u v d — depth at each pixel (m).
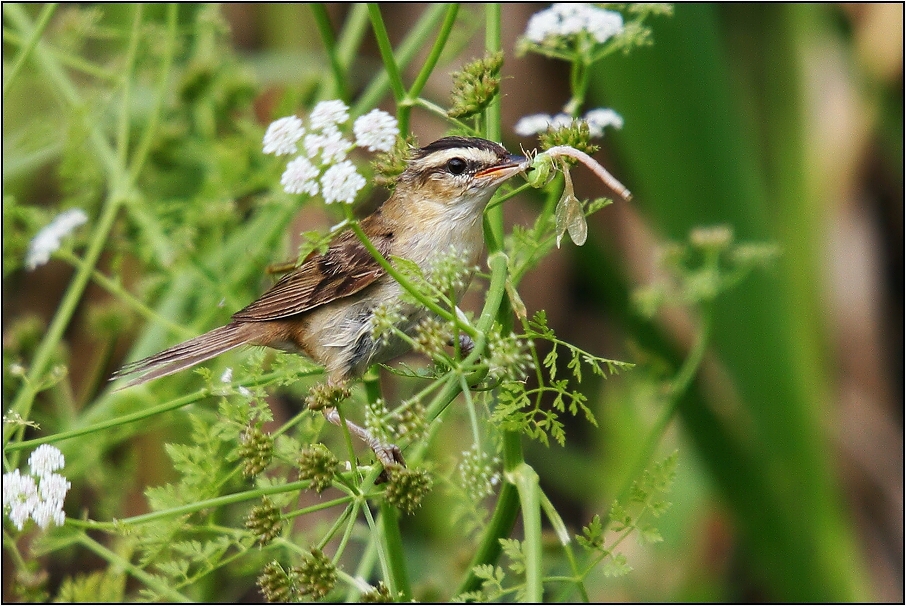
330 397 6.17
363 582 6.43
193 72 11.46
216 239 10.74
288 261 9.34
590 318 14.28
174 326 9.73
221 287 10.33
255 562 8.61
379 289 8.88
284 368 7.63
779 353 11.43
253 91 11.78
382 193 11.61
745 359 11.48
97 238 9.90
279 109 11.55
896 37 13.35
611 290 12.34
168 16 11.07
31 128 11.40
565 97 13.99
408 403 6.09
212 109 11.66
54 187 13.95
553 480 13.29
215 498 6.83
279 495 7.36
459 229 9.00
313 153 5.87
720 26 12.36
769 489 11.36
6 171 11.37
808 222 11.82
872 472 13.34
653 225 12.72
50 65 10.97
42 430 10.00
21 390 9.88
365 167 9.84
